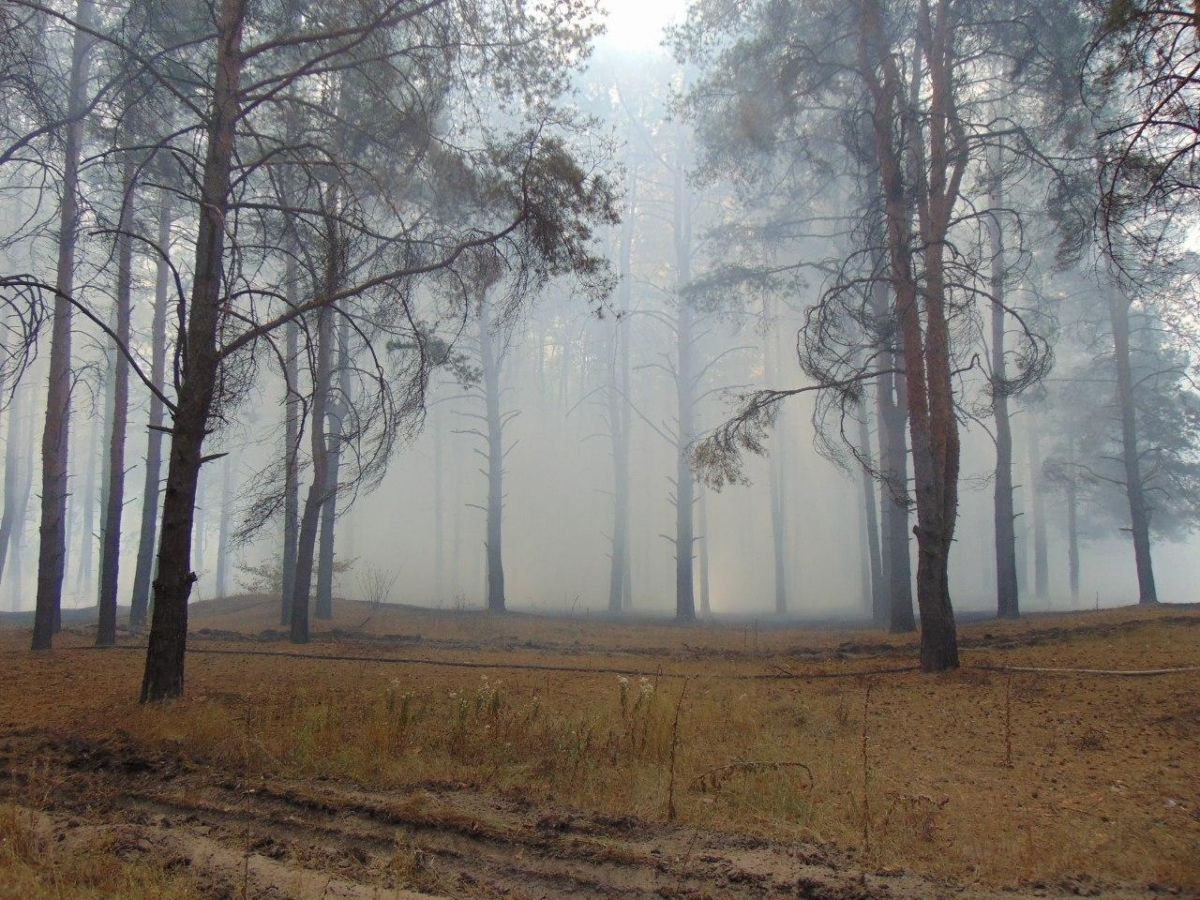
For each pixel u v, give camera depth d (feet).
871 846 19.12
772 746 28.19
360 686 39.24
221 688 38.14
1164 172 29.09
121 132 43.52
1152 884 16.98
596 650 63.00
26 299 33.60
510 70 41.22
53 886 15.87
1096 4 43.24
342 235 39.06
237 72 38.17
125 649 56.13
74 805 21.88
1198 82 27.53
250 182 48.85
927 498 47.98
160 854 18.11
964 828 20.53
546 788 23.41
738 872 17.52
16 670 43.73
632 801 22.34
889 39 53.31
